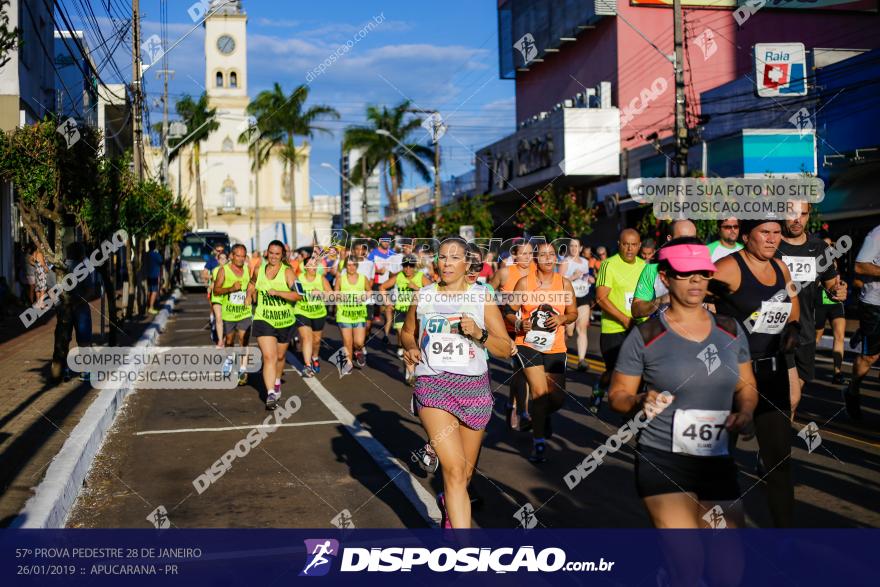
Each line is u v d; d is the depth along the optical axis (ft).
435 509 19.71
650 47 111.96
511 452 25.26
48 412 29.53
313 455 25.45
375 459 24.64
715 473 12.59
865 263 27.32
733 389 12.58
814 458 23.44
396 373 43.50
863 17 113.60
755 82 79.30
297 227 263.08
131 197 64.54
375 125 167.73
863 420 28.66
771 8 111.75
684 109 63.26
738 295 16.60
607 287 25.76
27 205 37.42
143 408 33.99
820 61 77.51
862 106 68.74
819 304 35.81
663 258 12.71
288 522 18.98
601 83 110.63
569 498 20.38
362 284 44.45
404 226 144.87
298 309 42.27
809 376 23.06
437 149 120.67
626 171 104.37
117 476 23.18
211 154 256.93
